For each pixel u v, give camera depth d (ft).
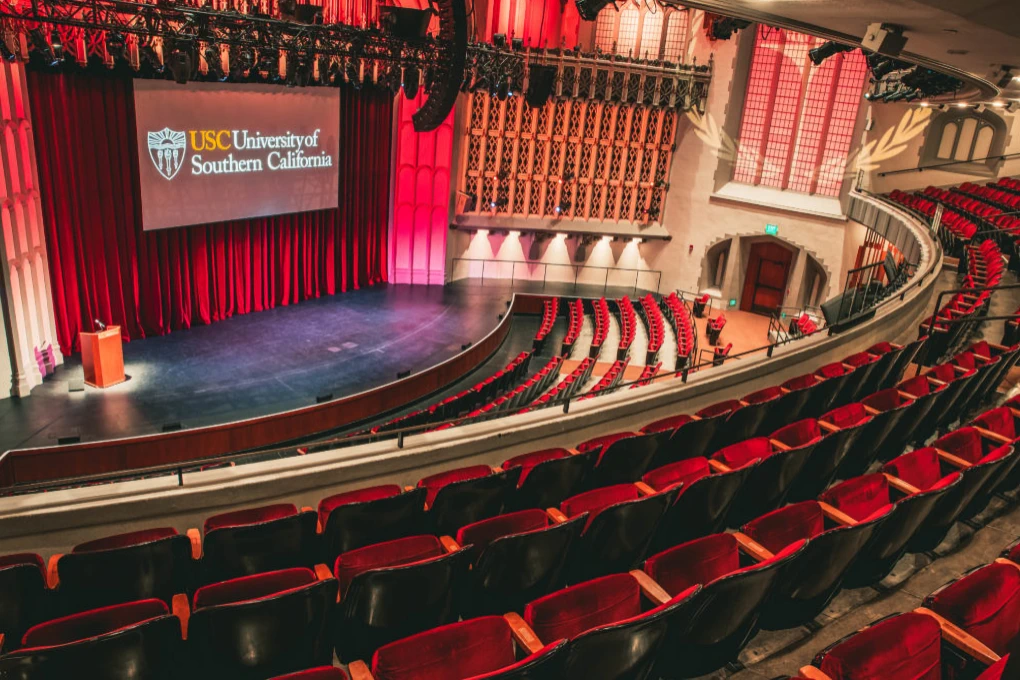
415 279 59.62
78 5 27.37
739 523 13.52
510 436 16.69
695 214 64.03
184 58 30.22
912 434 16.33
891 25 18.39
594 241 65.10
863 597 11.42
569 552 11.48
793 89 59.26
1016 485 14.49
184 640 9.88
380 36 32.17
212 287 47.19
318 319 49.19
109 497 13.42
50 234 37.70
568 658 7.88
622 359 49.11
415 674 8.20
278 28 31.53
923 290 28.32
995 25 15.48
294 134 47.24
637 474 15.25
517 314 58.90
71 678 8.28
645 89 60.08
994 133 55.11
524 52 56.85
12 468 28.78
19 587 10.50
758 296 65.36
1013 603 8.90
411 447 15.66
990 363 17.88
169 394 36.04
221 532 11.34
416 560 11.03
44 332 37.37
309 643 9.75
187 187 42.63
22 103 34.83
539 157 62.39
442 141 56.95
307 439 35.78
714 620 9.18
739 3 19.10
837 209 59.21
